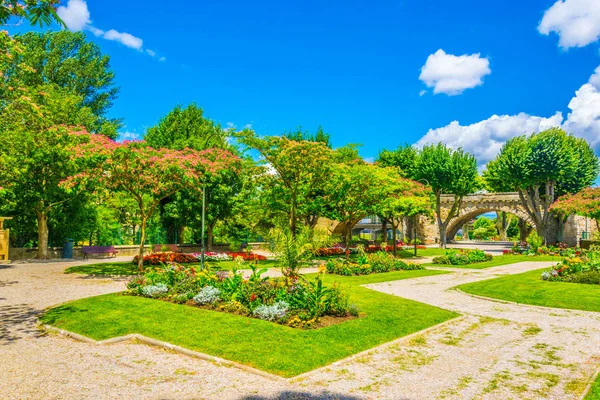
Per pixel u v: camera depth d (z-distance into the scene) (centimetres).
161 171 1716
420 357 736
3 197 2325
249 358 688
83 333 835
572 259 1869
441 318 1029
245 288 1038
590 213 3553
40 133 2322
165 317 920
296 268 1171
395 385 601
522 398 561
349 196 2695
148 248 3000
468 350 784
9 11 634
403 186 3053
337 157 2580
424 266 2534
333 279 1759
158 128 3531
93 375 622
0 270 1889
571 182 4488
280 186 2591
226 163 2041
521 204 4925
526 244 4053
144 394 552
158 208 3162
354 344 780
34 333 857
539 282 1636
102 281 1562
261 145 2275
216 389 574
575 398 562
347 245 2906
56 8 625
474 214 5534
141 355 722
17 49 1208
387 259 2244
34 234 2895
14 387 569
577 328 967
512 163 4266
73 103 2650
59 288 1390
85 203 2773
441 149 4641
